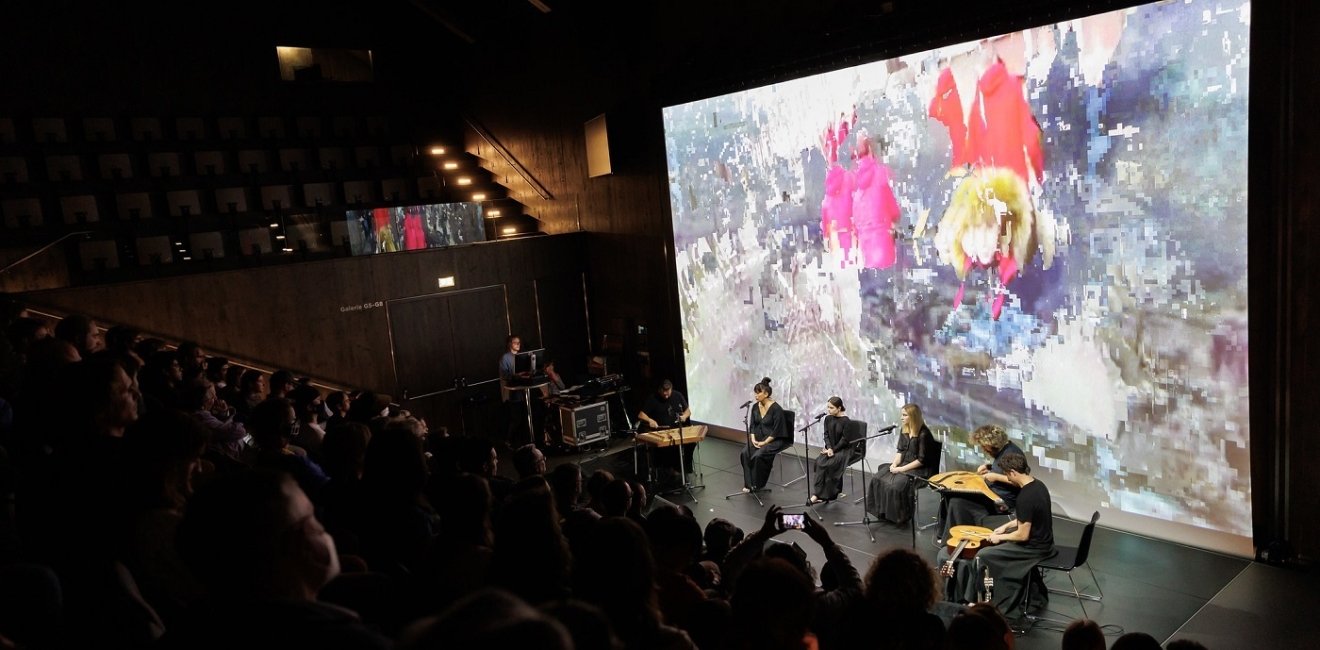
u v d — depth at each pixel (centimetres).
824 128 1067
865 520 923
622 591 236
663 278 1373
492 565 256
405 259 1337
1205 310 761
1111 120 800
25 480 301
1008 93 873
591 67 1425
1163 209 777
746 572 239
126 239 1262
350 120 1645
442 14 1628
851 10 1009
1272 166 709
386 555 339
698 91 1224
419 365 1359
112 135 1405
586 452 1298
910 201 984
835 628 344
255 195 1488
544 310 1488
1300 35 684
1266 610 676
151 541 254
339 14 1652
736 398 1274
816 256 1111
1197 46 738
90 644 239
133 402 326
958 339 959
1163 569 759
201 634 159
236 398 782
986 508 809
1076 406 863
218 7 1525
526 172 1619
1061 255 854
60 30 1377
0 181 1278
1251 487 752
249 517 167
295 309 1238
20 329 605
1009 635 387
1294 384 723
